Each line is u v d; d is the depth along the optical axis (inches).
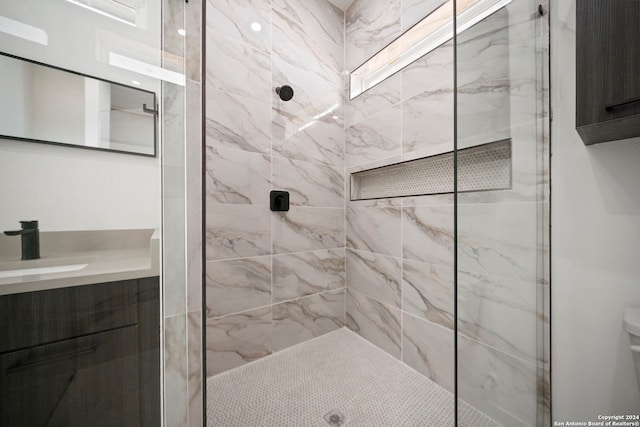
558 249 34.8
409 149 56.1
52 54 22.7
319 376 52.7
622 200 30.2
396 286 59.4
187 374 23.3
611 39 24.9
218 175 53.2
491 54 30.5
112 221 23.1
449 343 48.4
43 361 20.4
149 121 23.9
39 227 21.2
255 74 58.1
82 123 23.1
